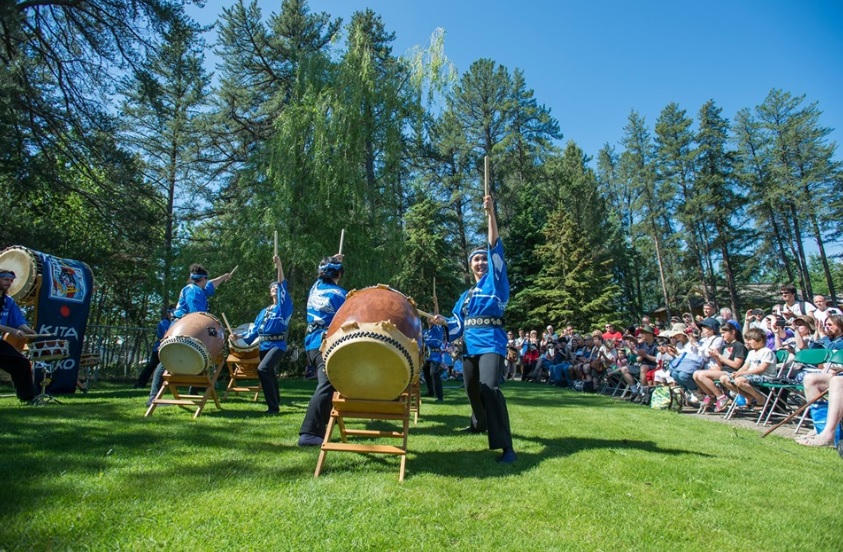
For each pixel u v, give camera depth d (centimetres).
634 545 246
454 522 266
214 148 2345
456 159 3891
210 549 226
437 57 1823
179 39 1441
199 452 389
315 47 2280
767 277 4691
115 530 242
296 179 1638
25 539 228
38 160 1365
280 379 1495
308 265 1611
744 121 3997
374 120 1778
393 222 1750
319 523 257
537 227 3497
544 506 293
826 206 3703
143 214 1599
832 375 542
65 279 828
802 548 248
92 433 439
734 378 729
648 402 953
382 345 349
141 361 1328
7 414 516
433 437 483
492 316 435
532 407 778
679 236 3944
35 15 1309
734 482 350
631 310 4262
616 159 5300
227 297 1612
